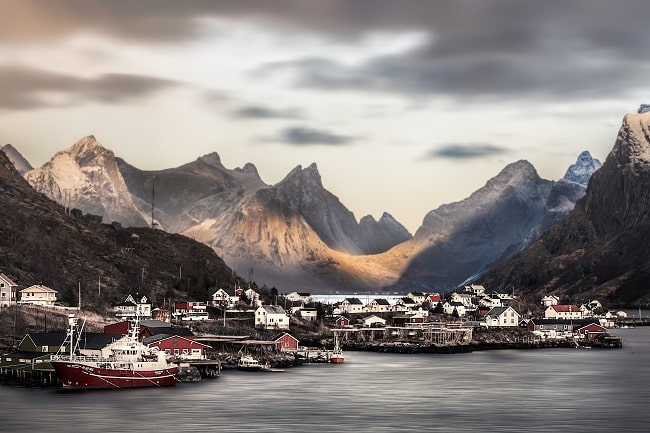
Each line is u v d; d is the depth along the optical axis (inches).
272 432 6422.2
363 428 6599.4
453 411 7381.9
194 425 6648.6
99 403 7598.4
